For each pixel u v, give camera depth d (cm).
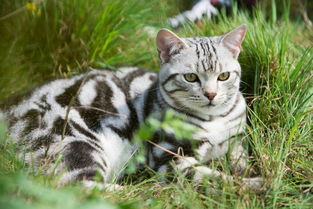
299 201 102
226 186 103
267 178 104
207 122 110
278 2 161
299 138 111
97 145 111
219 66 109
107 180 112
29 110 111
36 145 109
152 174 111
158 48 111
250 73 121
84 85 114
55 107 112
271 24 139
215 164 109
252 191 103
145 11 134
